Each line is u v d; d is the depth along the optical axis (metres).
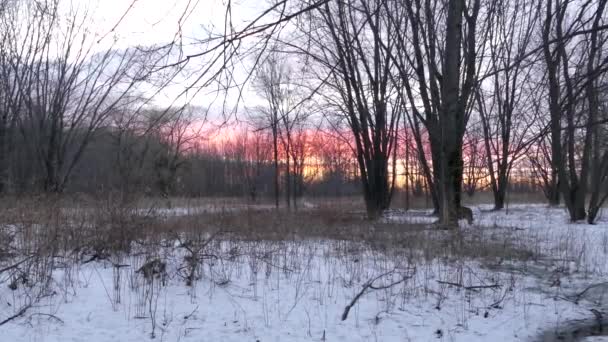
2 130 20.61
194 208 13.09
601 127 12.01
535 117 4.25
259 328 6.32
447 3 13.66
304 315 6.76
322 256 9.90
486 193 40.22
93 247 8.64
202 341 5.93
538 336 6.59
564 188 18.62
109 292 7.04
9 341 5.61
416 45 13.73
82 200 10.27
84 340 5.76
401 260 9.65
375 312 6.98
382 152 20.95
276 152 30.61
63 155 20.77
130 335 5.94
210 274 7.97
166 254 8.48
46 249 7.91
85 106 21.48
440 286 8.12
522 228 15.69
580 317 7.22
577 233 14.45
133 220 8.88
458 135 14.30
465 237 12.39
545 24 4.67
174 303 6.85
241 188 38.78
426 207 33.22
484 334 6.53
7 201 10.78
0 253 7.86
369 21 5.35
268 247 9.82
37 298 6.63
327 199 35.00
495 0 12.66
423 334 6.43
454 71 13.88
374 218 17.27
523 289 8.32
